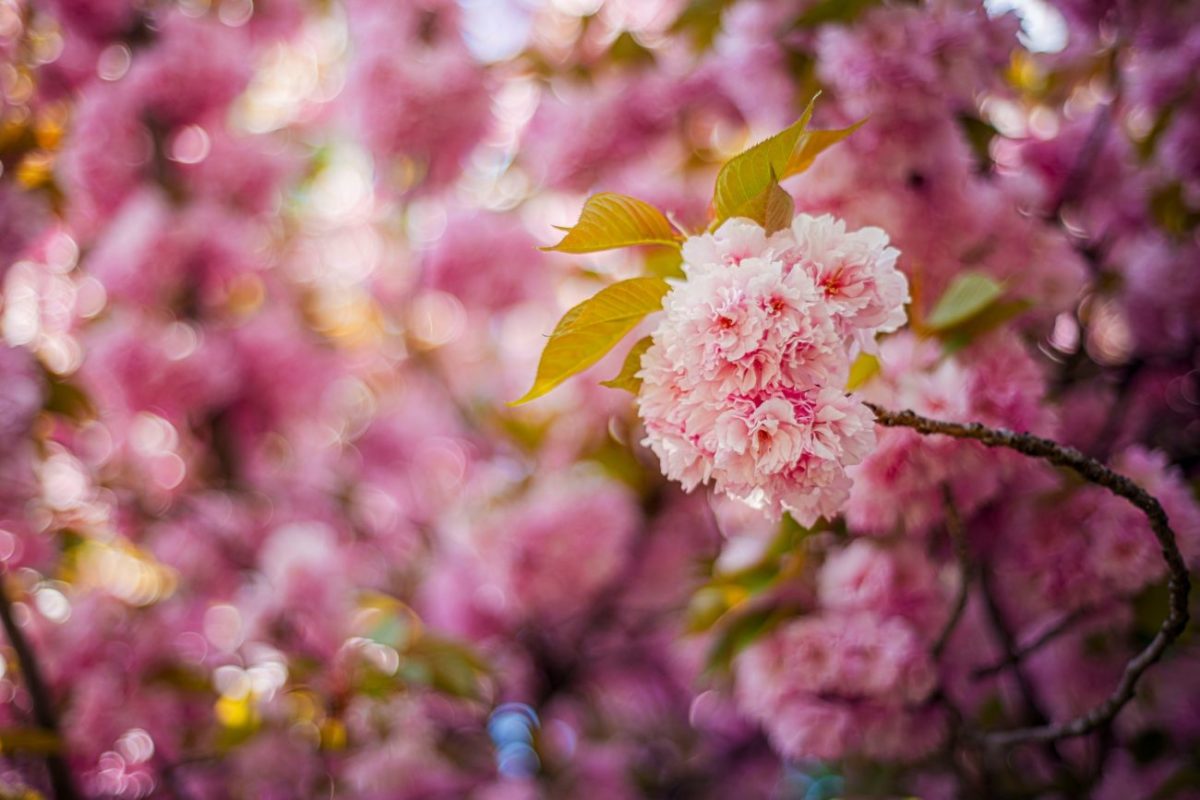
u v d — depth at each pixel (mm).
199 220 1535
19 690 1268
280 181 1691
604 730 1818
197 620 1507
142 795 1315
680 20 1403
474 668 1266
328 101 1959
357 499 1812
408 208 1879
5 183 1401
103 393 1483
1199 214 1287
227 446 1624
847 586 1092
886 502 991
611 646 1777
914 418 864
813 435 820
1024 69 1340
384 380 2020
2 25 1451
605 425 1617
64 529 1458
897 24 1056
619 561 1618
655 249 1061
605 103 1512
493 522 1590
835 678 1070
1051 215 1295
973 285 993
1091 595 1045
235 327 1619
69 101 1544
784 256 836
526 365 1814
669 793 1837
